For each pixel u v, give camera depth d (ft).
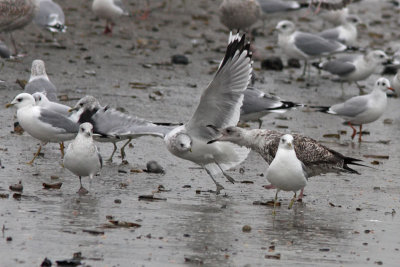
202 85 76.07
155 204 39.17
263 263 30.78
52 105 50.93
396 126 67.46
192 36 99.50
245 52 40.40
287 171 38.09
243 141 42.98
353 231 36.45
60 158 48.55
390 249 33.91
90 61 80.94
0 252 30.09
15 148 49.88
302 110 70.79
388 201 42.78
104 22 102.63
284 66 90.02
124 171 46.21
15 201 37.70
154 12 112.06
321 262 31.42
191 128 42.14
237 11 90.12
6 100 62.95
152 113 62.95
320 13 105.81
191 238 33.63
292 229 36.19
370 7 133.08
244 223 36.68
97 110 49.75
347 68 77.66
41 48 84.43
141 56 86.22
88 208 37.45
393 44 106.83
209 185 44.52
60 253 30.40
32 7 79.20
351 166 51.42
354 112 61.98
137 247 31.81
